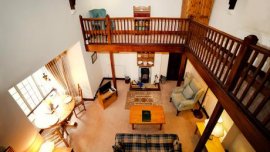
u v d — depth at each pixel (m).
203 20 5.60
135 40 5.92
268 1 3.18
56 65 5.22
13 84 2.85
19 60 2.96
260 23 3.40
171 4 6.27
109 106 6.54
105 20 5.57
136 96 7.11
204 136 3.88
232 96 2.75
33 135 3.34
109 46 5.89
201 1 5.21
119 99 6.95
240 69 2.60
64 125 5.13
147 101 6.79
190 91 5.88
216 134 4.04
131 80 7.93
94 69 7.00
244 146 3.81
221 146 4.28
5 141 2.80
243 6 3.90
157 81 7.80
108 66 8.08
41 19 3.54
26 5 3.10
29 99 4.86
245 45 2.41
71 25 4.90
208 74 3.64
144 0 6.25
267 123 2.08
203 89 5.52
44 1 3.62
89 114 6.13
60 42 4.33
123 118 5.95
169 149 4.31
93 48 5.97
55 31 4.08
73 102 5.27
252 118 2.25
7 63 2.71
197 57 4.41
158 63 7.31
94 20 5.49
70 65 5.93
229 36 2.92
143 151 4.29
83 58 5.78
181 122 5.75
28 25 3.16
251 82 2.31
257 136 2.11
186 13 5.55
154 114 5.40
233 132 4.10
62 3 4.35
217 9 5.09
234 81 2.75
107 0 6.39
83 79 6.30
